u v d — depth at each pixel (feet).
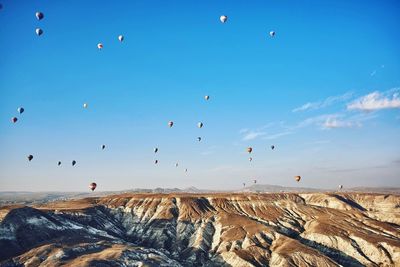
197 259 483.92
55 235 443.73
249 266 437.58
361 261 474.08
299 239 534.37
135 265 382.83
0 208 456.86
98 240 452.76
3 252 387.14
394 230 544.21
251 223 545.03
